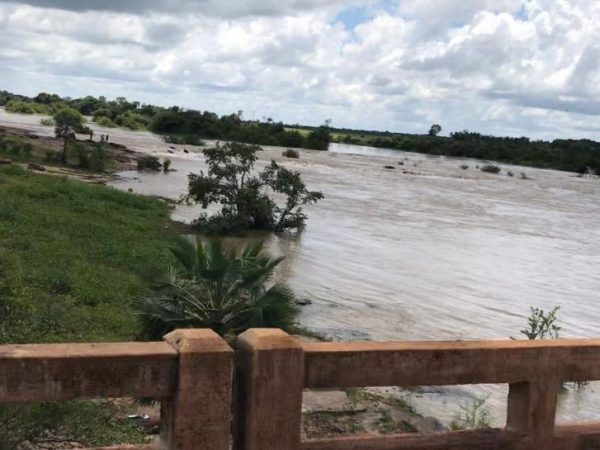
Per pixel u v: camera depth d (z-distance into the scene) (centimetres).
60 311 1089
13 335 841
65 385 276
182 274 988
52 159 4766
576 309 1933
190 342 293
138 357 284
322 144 12362
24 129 7794
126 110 15175
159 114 12444
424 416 995
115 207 2933
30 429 514
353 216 3584
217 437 294
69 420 571
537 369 359
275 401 305
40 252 1742
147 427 752
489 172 9181
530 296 2053
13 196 2688
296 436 311
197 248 1016
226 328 945
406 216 3750
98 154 4978
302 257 2397
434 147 14725
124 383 284
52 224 2234
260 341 305
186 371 288
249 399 304
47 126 9494
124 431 717
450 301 1902
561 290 2178
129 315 1241
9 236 1897
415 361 333
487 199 5175
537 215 4353
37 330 909
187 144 9444
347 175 6394
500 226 3669
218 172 2902
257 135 12044
